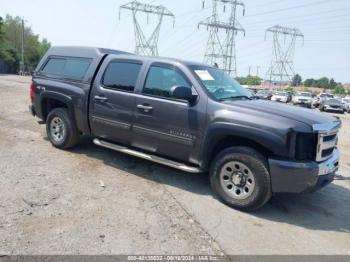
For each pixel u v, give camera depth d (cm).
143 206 431
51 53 684
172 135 490
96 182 499
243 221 415
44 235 345
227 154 445
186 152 484
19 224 362
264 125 413
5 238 334
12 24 8494
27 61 8419
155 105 503
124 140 554
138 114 521
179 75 495
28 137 735
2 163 546
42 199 426
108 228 369
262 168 419
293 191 409
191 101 473
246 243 365
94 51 611
